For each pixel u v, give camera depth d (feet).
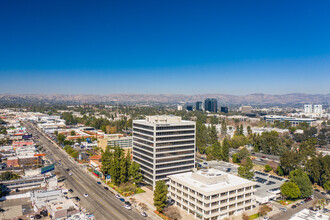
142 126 589.73
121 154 598.75
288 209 465.06
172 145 561.84
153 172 543.80
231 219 420.77
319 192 558.15
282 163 647.97
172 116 620.08
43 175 620.08
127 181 572.92
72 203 448.65
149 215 428.56
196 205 419.54
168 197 499.51
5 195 510.99
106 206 462.19
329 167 570.46
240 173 577.84
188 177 485.15
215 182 449.89
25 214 425.69
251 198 459.73
